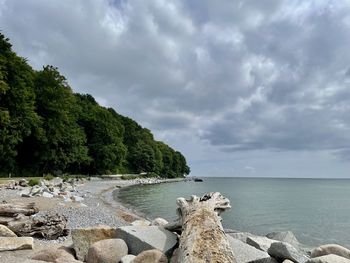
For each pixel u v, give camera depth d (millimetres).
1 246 7145
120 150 78312
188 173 164625
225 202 8508
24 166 50000
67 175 56781
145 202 31250
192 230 6074
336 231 19031
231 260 5141
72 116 63594
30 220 9102
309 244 15305
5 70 40312
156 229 7340
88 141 73125
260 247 8156
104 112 77562
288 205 33938
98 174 72812
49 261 6289
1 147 39375
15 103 41688
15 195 19703
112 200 29297
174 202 31891
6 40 42062
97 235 7203
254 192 58344
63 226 9320
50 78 53375
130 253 6801
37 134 46531
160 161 115188
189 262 4941
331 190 76562
